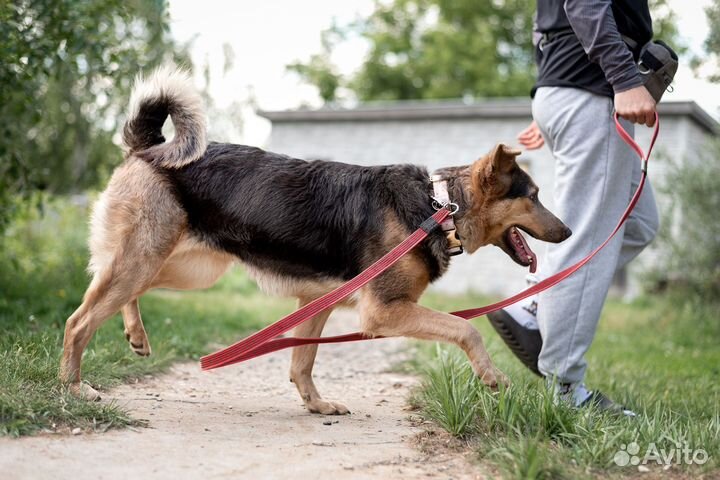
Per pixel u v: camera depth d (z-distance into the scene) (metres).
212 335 6.70
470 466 2.96
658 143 13.42
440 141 15.75
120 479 2.58
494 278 15.72
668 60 3.79
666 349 7.94
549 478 2.75
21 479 2.50
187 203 3.89
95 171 12.19
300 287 3.95
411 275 3.78
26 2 5.75
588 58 3.89
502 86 27.47
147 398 4.10
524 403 3.41
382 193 3.89
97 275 3.88
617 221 3.98
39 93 7.53
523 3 29.72
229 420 3.63
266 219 3.86
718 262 9.27
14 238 9.34
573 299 3.96
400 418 3.92
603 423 3.36
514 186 4.01
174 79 3.97
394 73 30.22
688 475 2.93
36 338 4.65
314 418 3.84
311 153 16.56
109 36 6.35
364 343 7.37
